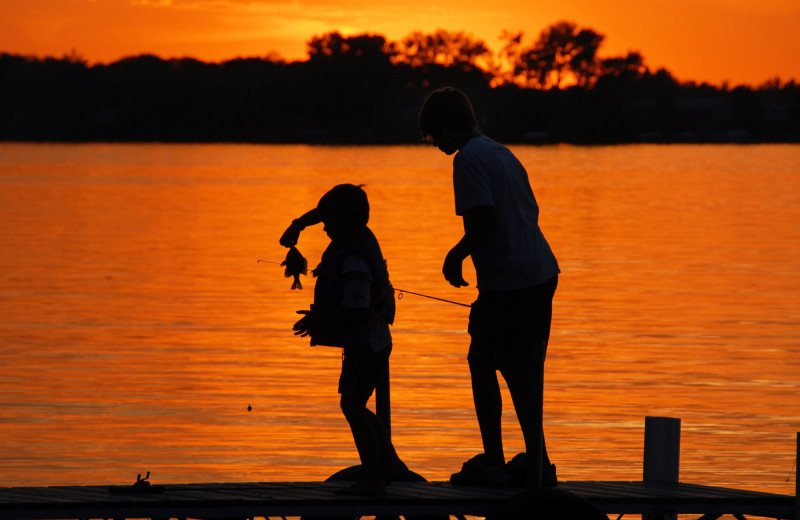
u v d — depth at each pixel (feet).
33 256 236.43
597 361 124.06
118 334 140.46
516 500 40.22
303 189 516.73
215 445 87.25
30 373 115.55
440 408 100.22
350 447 87.25
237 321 151.74
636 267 216.74
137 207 397.80
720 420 97.14
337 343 43.34
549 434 91.66
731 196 452.35
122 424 94.12
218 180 599.16
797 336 140.56
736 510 44.11
